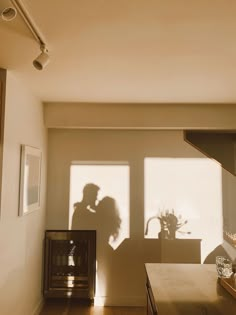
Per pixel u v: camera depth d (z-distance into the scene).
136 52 1.81
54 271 3.43
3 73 2.14
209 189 3.51
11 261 2.28
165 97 2.89
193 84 2.47
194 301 1.65
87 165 3.53
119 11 1.36
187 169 3.52
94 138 3.55
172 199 3.50
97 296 3.41
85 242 3.47
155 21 1.44
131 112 3.18
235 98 2.93
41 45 1.67
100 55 1.86
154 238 3.47
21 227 2.52
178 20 1.43
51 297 3.36
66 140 3.54
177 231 3.48
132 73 2.20
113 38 1.63
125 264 3.45
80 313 3.17
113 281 3.43
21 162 2.44
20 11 1.34
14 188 2.32
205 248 3.46
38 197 3.01
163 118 3.16
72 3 1.29
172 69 2.11
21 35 1.60
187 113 3.16
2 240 2.09
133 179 3.52
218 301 1.66
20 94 2.44
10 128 2.22
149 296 2.04
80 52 1.81
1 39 1.65
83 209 3.49
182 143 3.54
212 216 3.49
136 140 3.54
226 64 2.01
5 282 2.16
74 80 2.38
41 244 3.27
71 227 3.48
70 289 3.36
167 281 1.97
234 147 3.54
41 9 1.34
